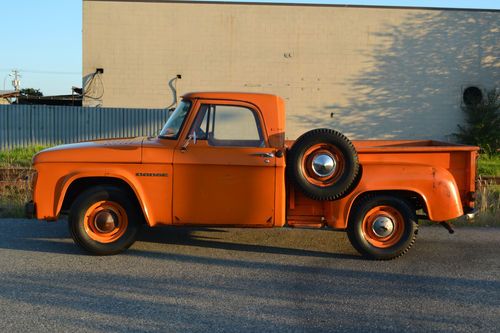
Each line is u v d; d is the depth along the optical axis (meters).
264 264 6.39
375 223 6.59
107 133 22.80
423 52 27.83
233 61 27.75
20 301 5.00
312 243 7.43
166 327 4.45
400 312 4.88
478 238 7.86
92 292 5.28
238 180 6.37
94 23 27.20
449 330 4.49
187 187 6.38
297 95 28.00
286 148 6.60
